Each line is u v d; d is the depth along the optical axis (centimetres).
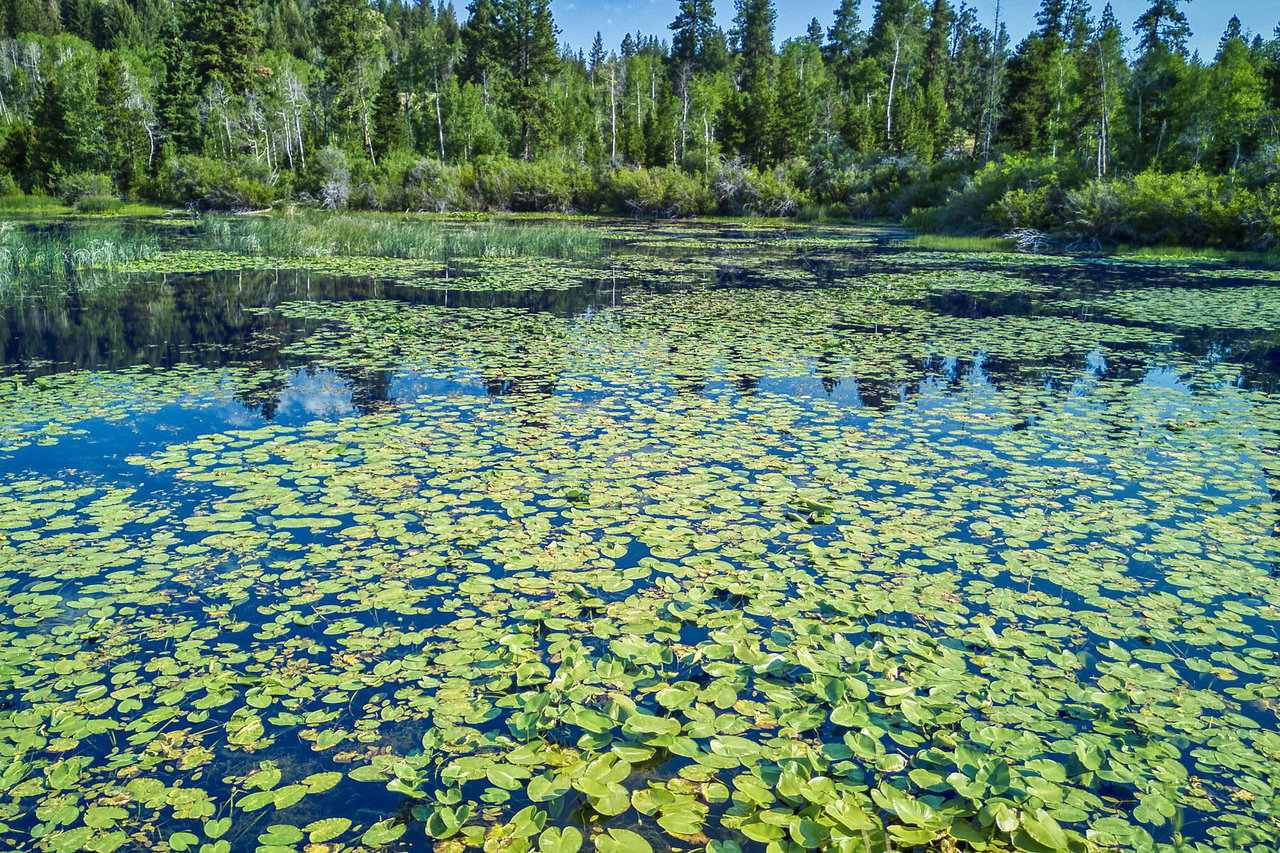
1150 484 506
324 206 4031
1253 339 1006
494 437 585
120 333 995
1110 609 352
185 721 276
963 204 2884
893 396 719
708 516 446
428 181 4181
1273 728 278
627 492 479
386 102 4884
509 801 245
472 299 1292
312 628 332
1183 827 232
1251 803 244
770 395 717
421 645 321
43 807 235
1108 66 3241
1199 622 343
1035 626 339
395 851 221
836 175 4078
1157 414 669
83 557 387
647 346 923
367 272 1630
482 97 5659
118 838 223
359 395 704
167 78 4712
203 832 225
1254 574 387
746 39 6241
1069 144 3503
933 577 378
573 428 610
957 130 4734
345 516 445
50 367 808
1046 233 2409
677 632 329
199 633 325
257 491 471
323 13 4847
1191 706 288
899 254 2145
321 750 263
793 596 359
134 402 674
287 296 1316
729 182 4069
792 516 447
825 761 258
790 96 4553
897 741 264
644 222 3669
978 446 582
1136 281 1584
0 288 1375
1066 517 453
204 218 2994
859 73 5272
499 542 409
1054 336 1012
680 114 5072
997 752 261
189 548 398
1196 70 2983
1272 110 2739
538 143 5197
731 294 1366
